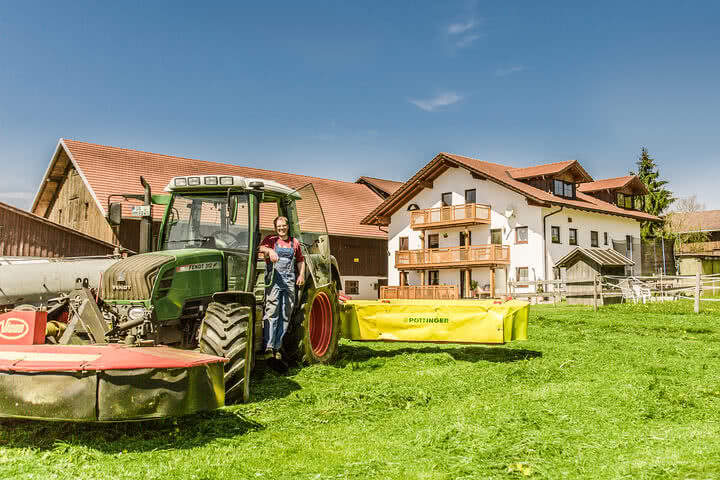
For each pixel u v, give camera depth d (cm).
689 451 376
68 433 425
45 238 1992
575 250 2220
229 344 514
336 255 3519
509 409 499
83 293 507
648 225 4956
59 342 493
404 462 366
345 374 673
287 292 639
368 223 3675
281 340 629
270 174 3603
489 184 3362
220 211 661
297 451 390
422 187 3638
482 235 3394
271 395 553
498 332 777
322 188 3866
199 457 373
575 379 634
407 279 3716
